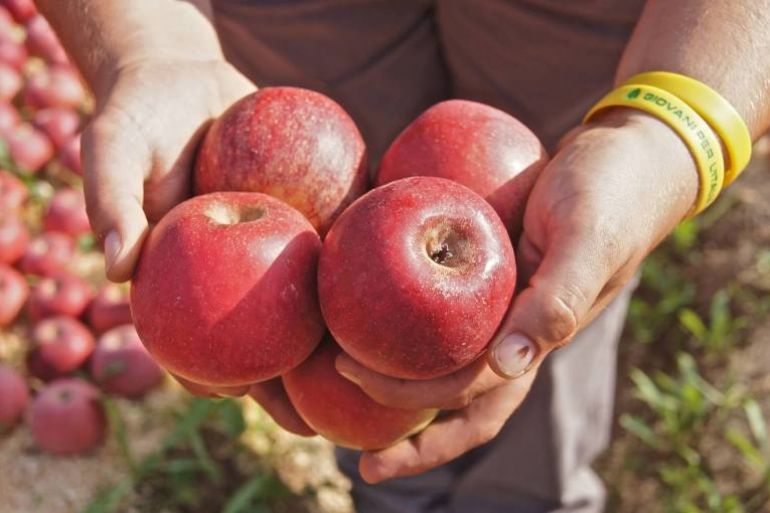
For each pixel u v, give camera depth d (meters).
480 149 0.52
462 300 0.45
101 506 0.89
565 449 0.82
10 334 1.04
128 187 0.51
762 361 1.11
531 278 0.48
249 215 0.49
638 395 1.12
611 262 0.48
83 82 0.62
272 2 0.72
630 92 0.52
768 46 0.52
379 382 0.49
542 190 0.50
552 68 0.70
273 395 0.57
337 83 0.75
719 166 0.52
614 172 0.49
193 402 0.95
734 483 1.03
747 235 1.21
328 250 0.47
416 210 0.46
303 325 0.48
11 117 1.20
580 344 0.78
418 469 0.55
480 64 0.73
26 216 1.16
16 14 1.38
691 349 1.15
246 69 0.77
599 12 0.65
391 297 0.45
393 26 0.72
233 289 0.46
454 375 0.49
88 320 1.04
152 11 0.60
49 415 0.92
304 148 0.52
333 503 0.98
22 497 0.92
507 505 0.87
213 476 0.96
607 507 1.06
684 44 0.52
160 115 0.55
